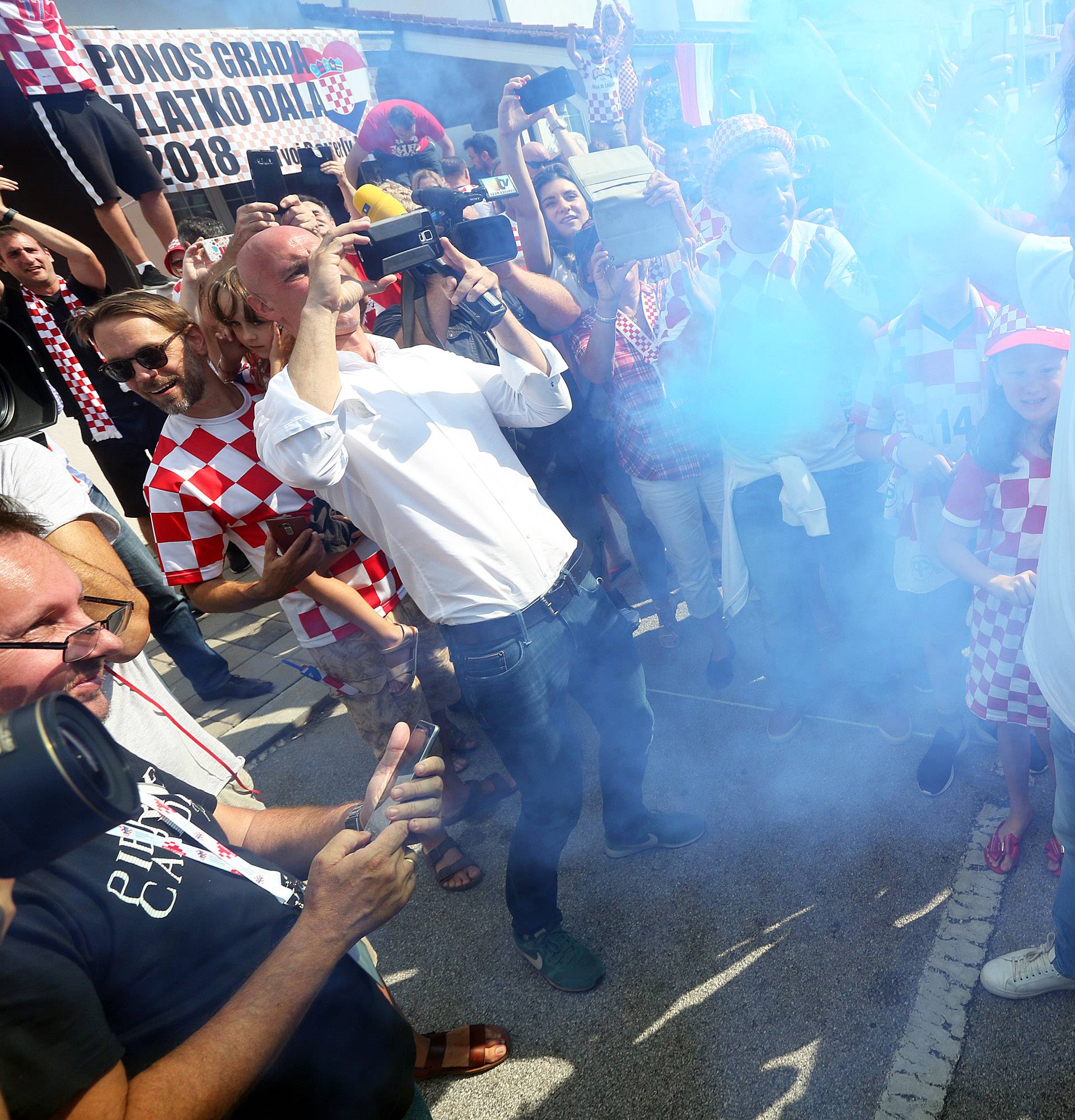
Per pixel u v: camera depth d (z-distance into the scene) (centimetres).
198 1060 86
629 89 423
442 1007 228
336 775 336
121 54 438
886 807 255
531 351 183
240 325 200
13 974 76
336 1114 113
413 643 242
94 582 159
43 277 383
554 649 188
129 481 452
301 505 219
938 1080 180
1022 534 192
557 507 312
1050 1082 175
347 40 544
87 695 106
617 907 244
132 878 93
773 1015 203
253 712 386
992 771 258
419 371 188
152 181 454
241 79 489
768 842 254
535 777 195
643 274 304
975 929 211
